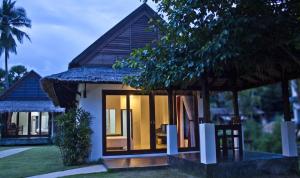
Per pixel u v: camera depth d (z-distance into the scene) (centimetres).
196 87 841
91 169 833
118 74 1026
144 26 1193
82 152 942
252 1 479
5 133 2206
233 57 504
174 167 809
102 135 1004
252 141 1639
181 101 1110
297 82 1902
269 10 487
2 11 3009
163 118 1109
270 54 534
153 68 657
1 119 2214
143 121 1092
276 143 1551
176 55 596
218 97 2692
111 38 1148
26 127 2308
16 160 1103
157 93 1070
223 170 666
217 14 499
